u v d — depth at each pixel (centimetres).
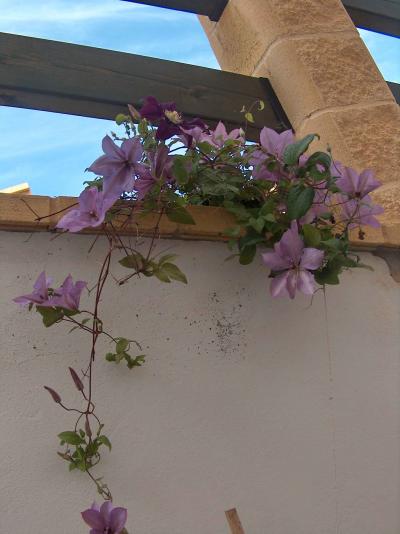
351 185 124
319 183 122
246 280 129
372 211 125
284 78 182
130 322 116
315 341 132
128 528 108
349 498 127
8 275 110
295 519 121
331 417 129
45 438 105
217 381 120
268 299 130
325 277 120
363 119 172
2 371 105
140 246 121
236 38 199
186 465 114
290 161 116
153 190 113
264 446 121
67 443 104
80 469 103
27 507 101
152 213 118
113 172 108
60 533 102
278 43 181
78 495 105
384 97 178
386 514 129
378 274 146
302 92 177
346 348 135
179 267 123
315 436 127
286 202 121
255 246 123
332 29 185
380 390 136
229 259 124
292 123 183
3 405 104
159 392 115
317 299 135
